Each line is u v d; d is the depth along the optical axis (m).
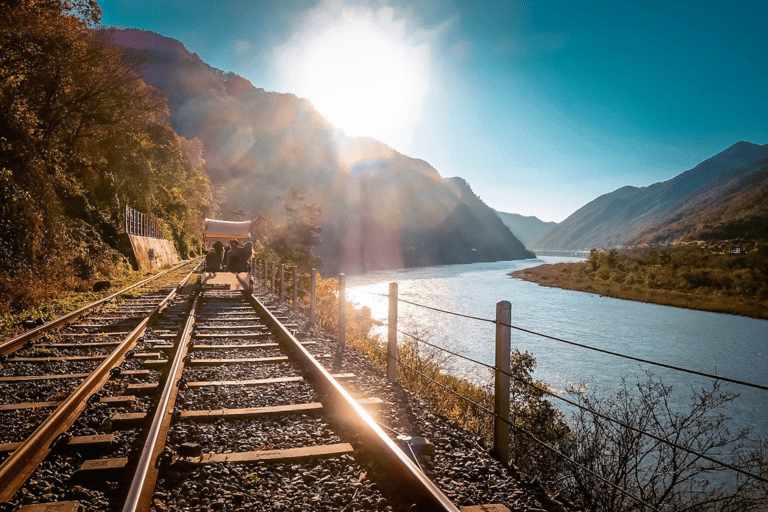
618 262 80.19
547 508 3.11
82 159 30.61
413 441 3.91
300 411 4.70
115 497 3.00
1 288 12.78
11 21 18.50
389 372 6.42
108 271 25.52
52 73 23.86
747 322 35.00
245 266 17.27
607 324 31.33
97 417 4.41
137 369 6.37
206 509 2.87
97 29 23.56
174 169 73.50
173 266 47.78
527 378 7.44
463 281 80.19
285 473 3.39
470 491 3.23
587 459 4.56
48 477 3.20
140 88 30.36
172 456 3.44
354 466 3.50
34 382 5.76
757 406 12.60
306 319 12.21
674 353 22.53
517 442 5.01
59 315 11.99
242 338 8.98
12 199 16.34
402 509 2.89
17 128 19.52
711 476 6.46
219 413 4.46
